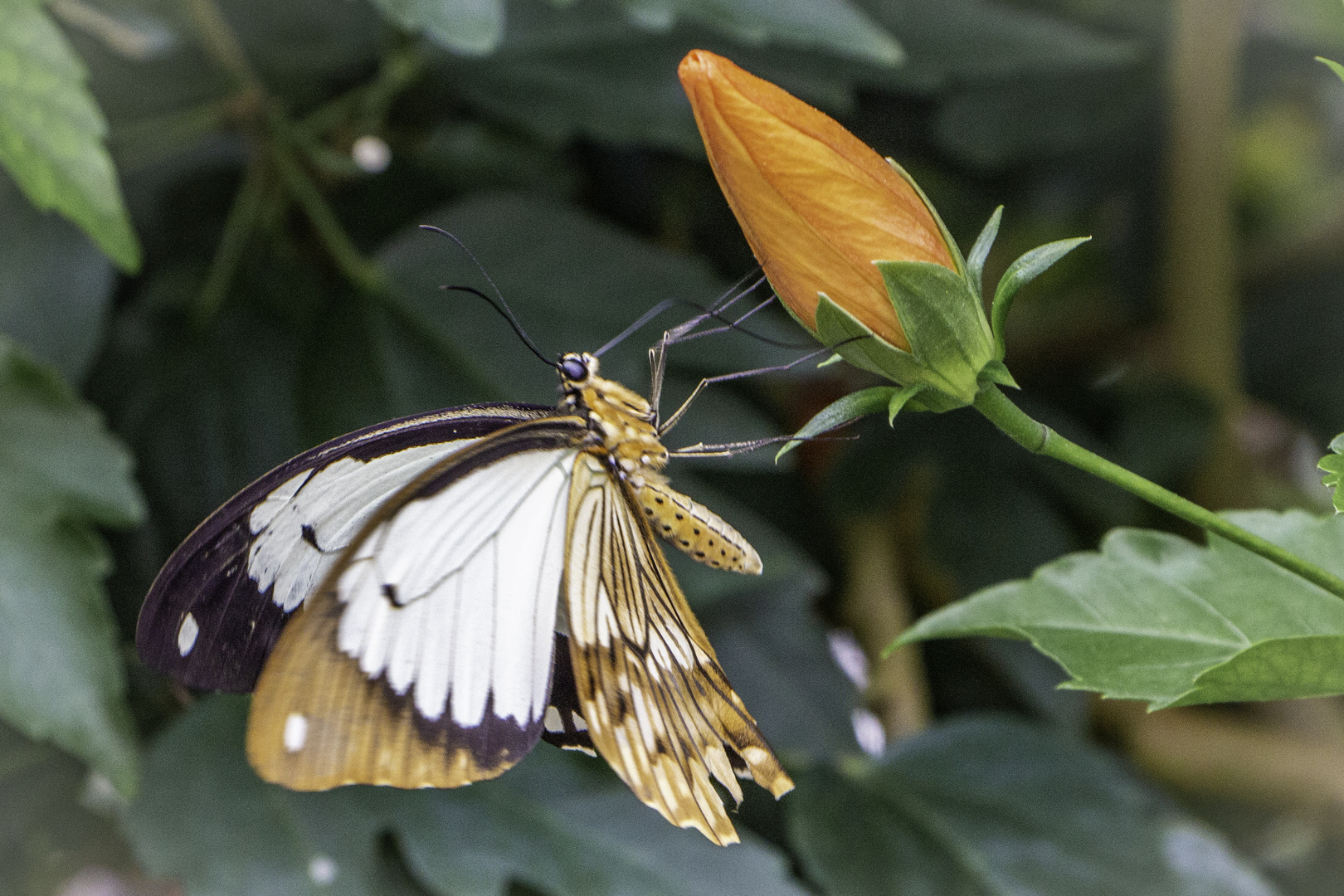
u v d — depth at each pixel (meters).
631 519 0.71
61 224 0.74
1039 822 0.76
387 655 0.68
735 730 0.70
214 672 0.69
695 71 0.67
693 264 0.76
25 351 0.73
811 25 0.73
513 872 0.74
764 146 0.67
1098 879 0.76
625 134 0.76
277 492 0.69
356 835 0.74
